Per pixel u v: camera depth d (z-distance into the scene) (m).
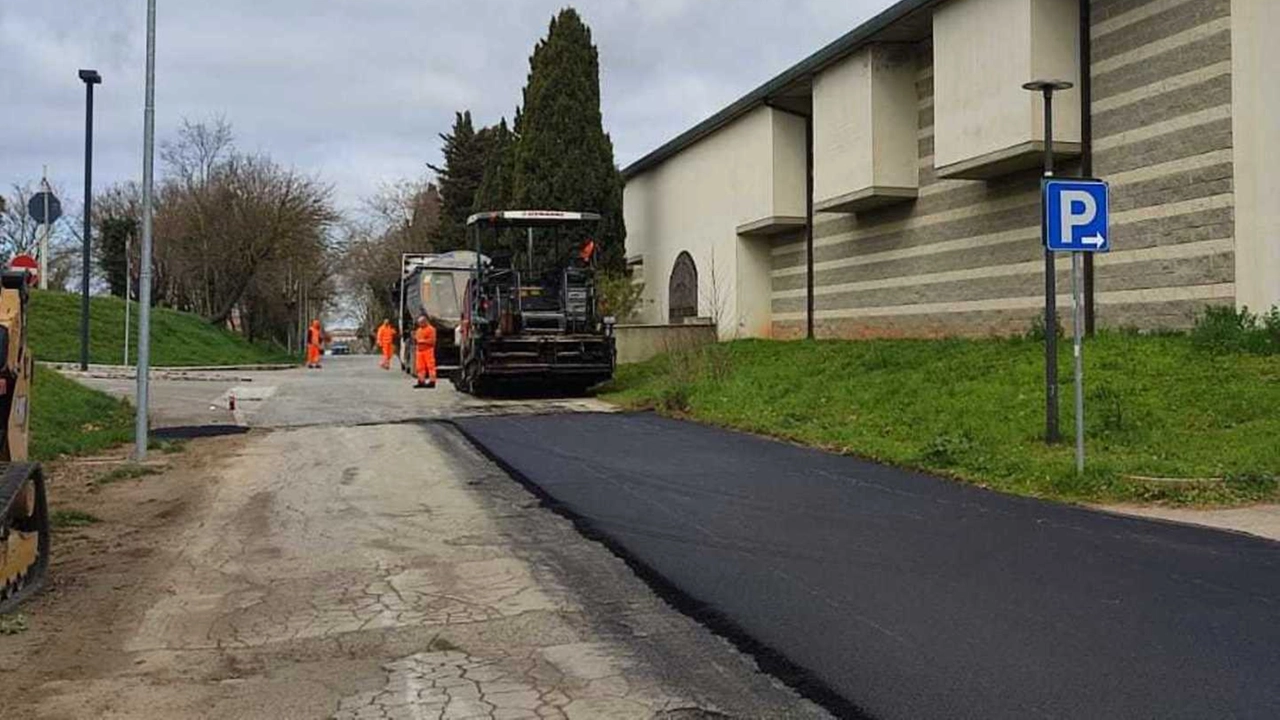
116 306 41.59
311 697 5.59
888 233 24.02
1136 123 16.77
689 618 6.84
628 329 31.28
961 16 19.19
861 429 15.13
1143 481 10.54
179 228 53.53
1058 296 18.55
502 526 9.79
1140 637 6.22
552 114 33.12
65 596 7.62
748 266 30.19
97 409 19.17
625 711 5.30
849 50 23.05
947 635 6.34
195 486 12.40
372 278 74.38
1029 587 7.35
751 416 17.44
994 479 11.53
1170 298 16.27
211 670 6.05
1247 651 5.94
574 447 15.02
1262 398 12.59
